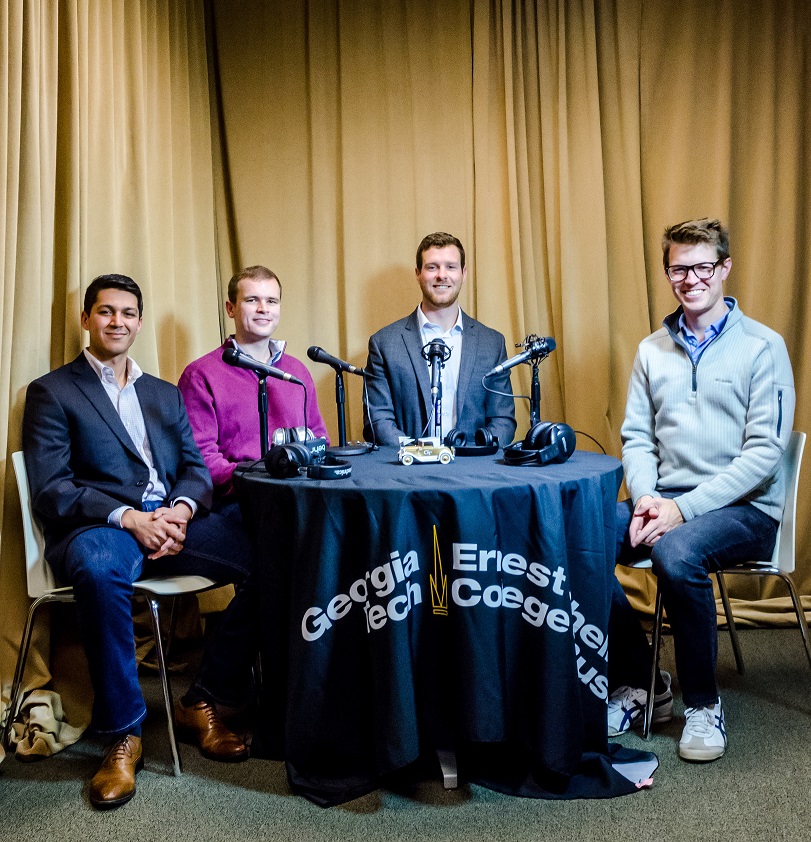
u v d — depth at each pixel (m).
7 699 2.33
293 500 1.98
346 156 3.40
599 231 3.27
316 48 3.41
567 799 1.92
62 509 2.22
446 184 3.39
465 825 1.83
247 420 2.85
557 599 1.92
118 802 1.94
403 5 3.38
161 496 2.49
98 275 2.73
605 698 2.04
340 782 2.00
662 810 1.86
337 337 3.47
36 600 2.18
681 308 2.57
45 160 2.46
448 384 3.06
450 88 3.37
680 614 2.15
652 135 3.30
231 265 3.51
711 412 2.45
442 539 1.92
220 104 3.48
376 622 1.90
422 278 3.07
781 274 3.19
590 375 3.30
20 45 2.34
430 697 1.98
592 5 3.25
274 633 2.09
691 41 3.22
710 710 2.13
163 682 2.11
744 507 2.35
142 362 2.88
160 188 3.09
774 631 3.05
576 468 2.14
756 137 3.20
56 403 2.31
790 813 1.82
